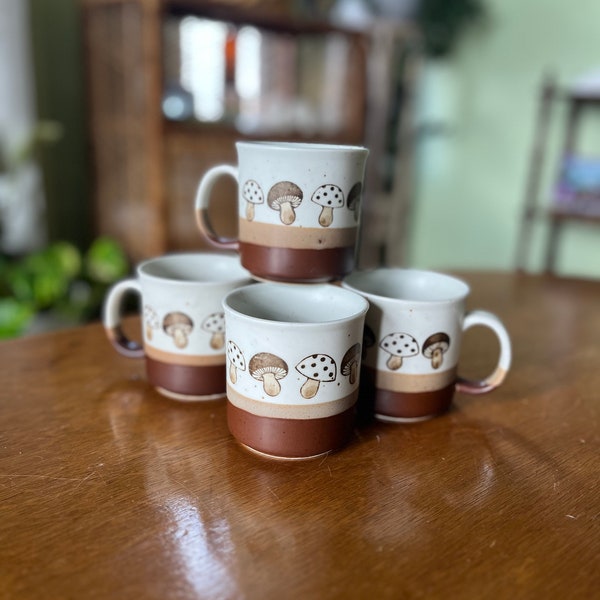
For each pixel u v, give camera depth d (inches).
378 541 15.1
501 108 85.1
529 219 78.9
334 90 87.0
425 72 91.6
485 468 18.7
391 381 20.6
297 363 17.3
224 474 17.9
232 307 18.9
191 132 64.1
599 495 17.5
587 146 78.5
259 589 13.4
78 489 16.9
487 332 31.2
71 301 63.5
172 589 13.4
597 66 75.7
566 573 14.3
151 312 21.7
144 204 65.4
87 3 65.9
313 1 78.9
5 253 67.4
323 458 18.9
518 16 81.0
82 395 22.7
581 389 24.8
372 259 89.0
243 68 81.1
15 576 13.6
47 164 73.9
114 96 66.1
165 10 60.1
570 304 36.6
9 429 20.1
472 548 15.0
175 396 22.6
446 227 94.9
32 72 68.3
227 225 70.2
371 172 84.3
